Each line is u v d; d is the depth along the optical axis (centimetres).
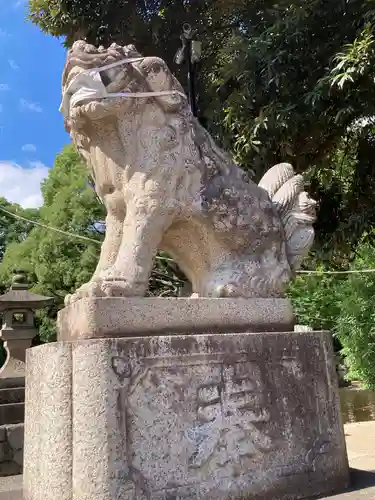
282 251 257
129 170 227
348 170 602
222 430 200
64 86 237
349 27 465
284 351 224
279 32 468
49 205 1291
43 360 203
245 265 244
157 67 235
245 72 476
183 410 193
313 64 474
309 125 489
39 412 203
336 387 239
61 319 218
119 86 224
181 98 240
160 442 185
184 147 235
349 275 1000
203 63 580
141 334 200
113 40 593
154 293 928
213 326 218
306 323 1373
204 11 595
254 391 211
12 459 423
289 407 219
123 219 239
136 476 178
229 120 499
